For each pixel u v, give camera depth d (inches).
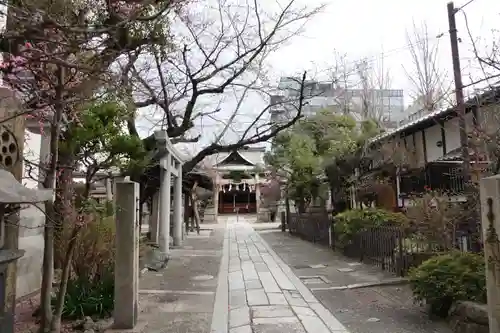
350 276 344.2
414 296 245.1
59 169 198.8
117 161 221.3
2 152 174.2
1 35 110.2
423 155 524.7
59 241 232.7
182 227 672.4
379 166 577.0
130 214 211.3
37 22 109.0
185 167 593.0
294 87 527.5
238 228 985.5
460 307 195.9
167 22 227.6
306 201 803.4
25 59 126.3
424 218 317.1
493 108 287.9
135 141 226.5
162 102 406.6
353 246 453.4
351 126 668.1
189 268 401.1
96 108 201.5
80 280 239.3
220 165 1418.6
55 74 163.3
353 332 199.3
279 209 1269.7
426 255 306.5
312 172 697.0
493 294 149.5
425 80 689.0
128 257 209.0
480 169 272.5
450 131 469.1
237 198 1718.8
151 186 511.8
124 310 205.9
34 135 281.3
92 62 146.3
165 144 429.7
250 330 203.5
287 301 264.7
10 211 147.4
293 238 714.8
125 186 211.9
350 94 991.6
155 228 557.0
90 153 207.8
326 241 572.1
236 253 517.0
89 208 220.4
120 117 220.5
